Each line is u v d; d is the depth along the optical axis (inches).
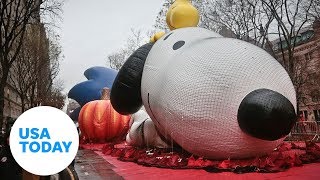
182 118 303.6
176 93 307.1
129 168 322.7
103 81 837.2
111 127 677.9
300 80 1197.7
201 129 294.0
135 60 409.1
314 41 1578.5
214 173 273.0
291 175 254.8
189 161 300.8
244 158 300.8
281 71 296.7
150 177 271.7
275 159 287.3
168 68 330.6
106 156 446.9
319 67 1549.0
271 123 257.8
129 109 428.1
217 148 294.5
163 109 325.4
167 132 344.5
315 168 280.1
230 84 281.7
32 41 1130.0
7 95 1585.9
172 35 373.1
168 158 318.0
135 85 404.5
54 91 2218.3
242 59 290.8
